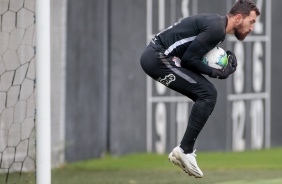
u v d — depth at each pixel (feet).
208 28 68.33
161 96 145.79
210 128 152.66
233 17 69.72
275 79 164.86
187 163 71.31
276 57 164.76
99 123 137.90
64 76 127.65
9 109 94.99
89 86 134.82
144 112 144.25
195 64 69.05
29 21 94.02
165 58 70.03
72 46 129.90
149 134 144.77
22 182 85.81
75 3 130.21
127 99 141.90
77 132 132.16
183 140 71.26
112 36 139.33
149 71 70.79
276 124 165.89
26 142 91.40
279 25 165.07
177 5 146.92
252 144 160.97
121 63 140.87
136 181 112.88
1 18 90.58
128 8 141.18
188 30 69.46
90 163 133.18
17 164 89.25
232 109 155.84
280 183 107.86
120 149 140.97
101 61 137.59
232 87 155.43
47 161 78.13
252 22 70.18
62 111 128.06
